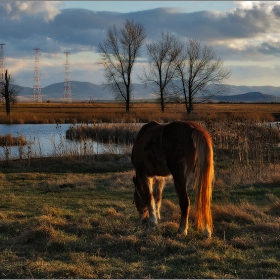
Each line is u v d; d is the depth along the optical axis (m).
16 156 19.98
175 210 8.84
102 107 83.31
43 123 44.25
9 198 11.03
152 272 5.20
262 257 5.71
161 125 7.50
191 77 48.28
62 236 6.81
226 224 7.42
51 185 13.30
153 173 7.64
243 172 12.98
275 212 8.53
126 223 7.72
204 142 6.53
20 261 5.77
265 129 18.47
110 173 16.05
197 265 5.41
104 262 5.67
